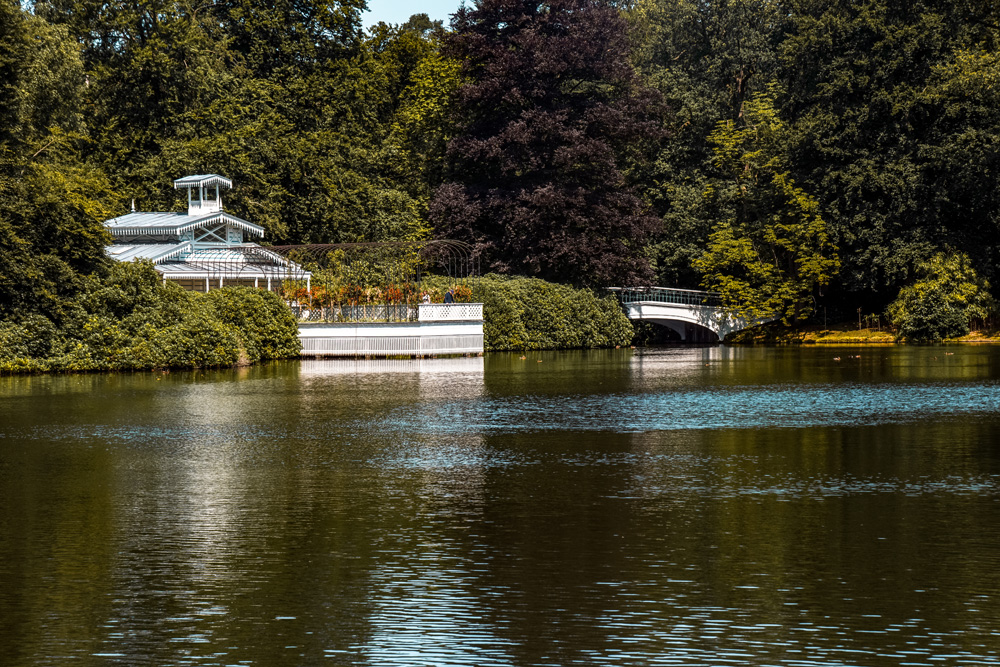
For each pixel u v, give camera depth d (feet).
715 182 333.42
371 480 77.36
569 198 290.15
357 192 296.30
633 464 83.97
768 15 374.02
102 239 185.47
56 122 251.19
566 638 45.09
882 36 295.07
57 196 180.14
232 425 107.14
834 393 139.64
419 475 79.46
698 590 51.13
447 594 50.67
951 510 67.21
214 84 290.35
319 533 61.77
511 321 259.19
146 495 72.18
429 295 225.56
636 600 49.73
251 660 43.06
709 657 43.09
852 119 294.87
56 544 59.52
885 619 47.09
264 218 269.64
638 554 57.21
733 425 106.93
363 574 53.78
